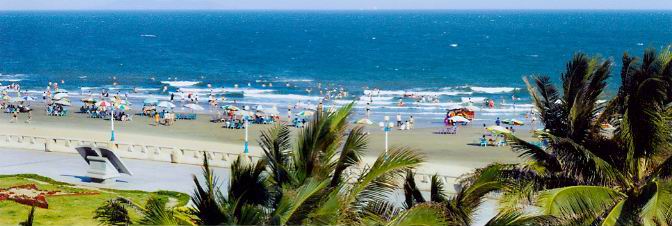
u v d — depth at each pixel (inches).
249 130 3924.7
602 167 1095.0
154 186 2300.7
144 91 5959.6
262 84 6727.4
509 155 3213.6
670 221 999.0
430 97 5428.2
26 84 6550.2
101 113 4367.6
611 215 1016.9
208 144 3430.1
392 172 959.6
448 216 898.7
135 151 2785.4
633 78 1128.2
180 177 2426.2
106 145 2945.4
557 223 1002.1
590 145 1179.9
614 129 1230.3
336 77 7396.7
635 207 1042.1
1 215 1838.1
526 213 983.6
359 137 991.0
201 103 5182.1
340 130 999.0
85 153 2343.8
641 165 1153.4
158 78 7229.3
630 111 1103.6
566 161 1133.1
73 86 6451.8
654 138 1099.9
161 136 3720.5
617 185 1109.7
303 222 868.0
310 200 877.8
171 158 2652.6
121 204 1098.7
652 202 1008.9
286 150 1028.5
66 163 2655.0
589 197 1033.5
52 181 2297.0
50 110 4461.1
